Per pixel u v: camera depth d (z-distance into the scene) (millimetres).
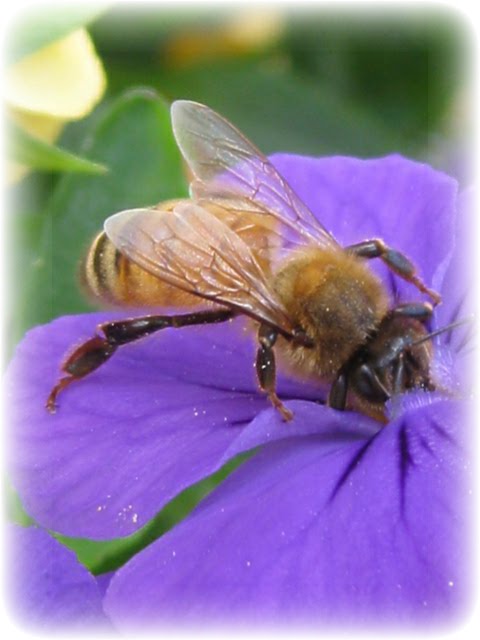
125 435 59
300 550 51
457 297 64
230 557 52
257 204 64
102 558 62
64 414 60
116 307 64
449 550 50
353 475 55
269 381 59
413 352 59
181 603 51
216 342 64
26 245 70
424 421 57
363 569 50
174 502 64
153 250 59
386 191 70
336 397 60
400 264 63
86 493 57
